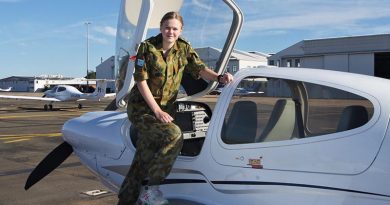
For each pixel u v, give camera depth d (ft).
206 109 11.94
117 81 10.80
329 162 7.86
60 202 17.70
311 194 7.95
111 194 18.81
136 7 10.14
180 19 9.38
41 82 270.46
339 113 8.18
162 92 9.48
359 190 7.47
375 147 7.48
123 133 11.26
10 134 41.65
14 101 125.18
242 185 8.79
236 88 9.48
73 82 234.38
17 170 24.09
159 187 9.98
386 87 8.13
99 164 11.94
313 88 8.68
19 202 17.75
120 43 10.61
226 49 10.73
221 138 9.27
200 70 10.00
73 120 13.17
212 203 9.25
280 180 8.32
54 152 13.11
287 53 132.57
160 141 9.26
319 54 122.52
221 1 10.47
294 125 8.75
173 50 9.50
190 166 9.64
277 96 9.16
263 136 8.89
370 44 112.98
